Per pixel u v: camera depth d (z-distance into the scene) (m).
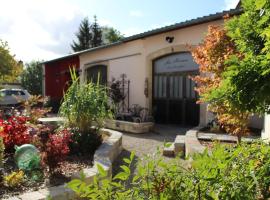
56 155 5.03
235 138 7.64
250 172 1.61
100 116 7.70
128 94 14.67
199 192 1.59
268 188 1.59
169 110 13.24
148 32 12.62
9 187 4.42
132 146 8.81
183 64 12.61
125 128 11.56
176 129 11.83
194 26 11.42
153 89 13.77
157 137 10.22
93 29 48.66
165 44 12.73
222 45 6.09
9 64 15.18
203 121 10.91
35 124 7.89
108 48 15.98
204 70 6.38
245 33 2.60
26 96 21.02
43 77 22.58
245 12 2.64
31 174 4.99
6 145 6.25
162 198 1.62
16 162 5.41
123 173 1.73
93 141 6.97
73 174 4.99
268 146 1.88
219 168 1.62
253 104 2.28
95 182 1.70
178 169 1.80
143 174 1.76
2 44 14.93
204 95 2.64
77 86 7.80
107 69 16.17
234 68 2.19
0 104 19.64
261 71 2.10
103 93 7.98
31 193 4.08
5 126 6.30
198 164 1.67
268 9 2.25
